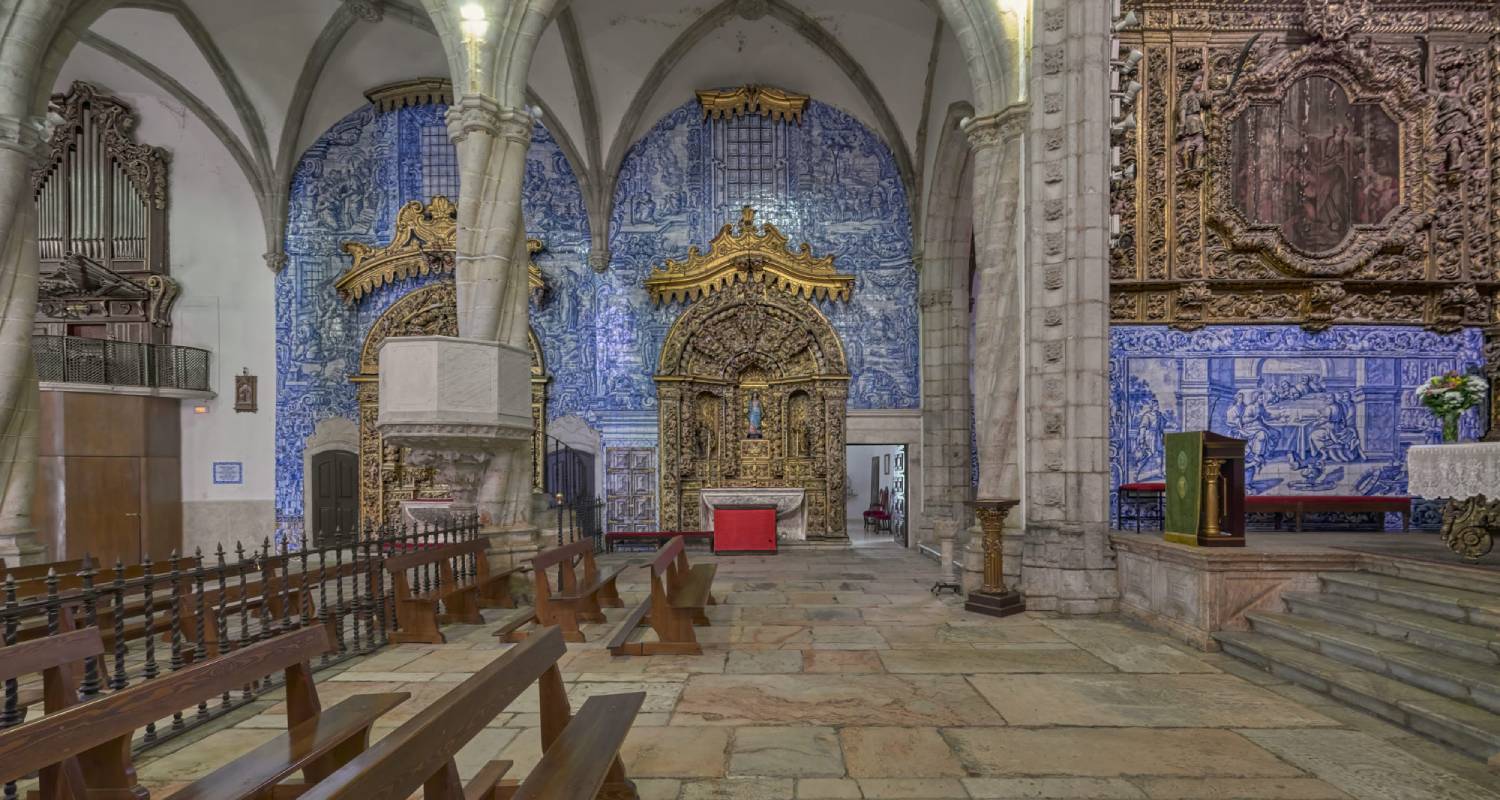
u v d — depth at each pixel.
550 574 10.27
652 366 16.47
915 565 13.28
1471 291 10.81
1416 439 10.91
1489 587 5.90
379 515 16.44
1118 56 9.41
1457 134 11.04
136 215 16.58
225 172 16.80
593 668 6.33
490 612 8.88
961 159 14.73
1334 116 11.15
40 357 15.06
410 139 16.98
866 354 16.38
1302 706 5.33
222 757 4.47
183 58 14.94
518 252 10.26
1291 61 11.01
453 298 16.77
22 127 9.29
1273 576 7.05
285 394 16.72
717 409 16.73
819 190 16.62
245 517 16.62
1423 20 11.16
